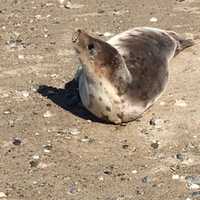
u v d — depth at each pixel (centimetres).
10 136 1589
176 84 1805
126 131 1596
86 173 1436
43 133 1598
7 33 2277
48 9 2512
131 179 1412
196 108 1683
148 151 1516
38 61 2019
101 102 1579
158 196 1348
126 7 2491
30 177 1425
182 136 1567
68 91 1809
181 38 1988
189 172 1430
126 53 1653
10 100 1772
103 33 2227
